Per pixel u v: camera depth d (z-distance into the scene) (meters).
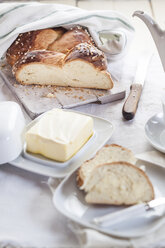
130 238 0.65
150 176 0.74
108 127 0.86
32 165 0.77
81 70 1.01
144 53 1.21
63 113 0.84
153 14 1.66
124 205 0.70
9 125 0.77
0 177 0.78
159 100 1.00
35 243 0.66
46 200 0.73
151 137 0.83
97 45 1.15
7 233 0.67
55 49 1.11
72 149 0.78
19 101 1.01
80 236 0.66
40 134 0.78
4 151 0.77
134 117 0.94
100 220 0.65
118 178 0.70
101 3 1.79
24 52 1.10
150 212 0.68
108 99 0.99
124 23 1.18
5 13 1.13
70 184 0.73
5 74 1.09
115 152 0.76
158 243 0.65
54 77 1.03
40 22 1.11
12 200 0.73
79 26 1.16
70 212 0.68
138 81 1.03
